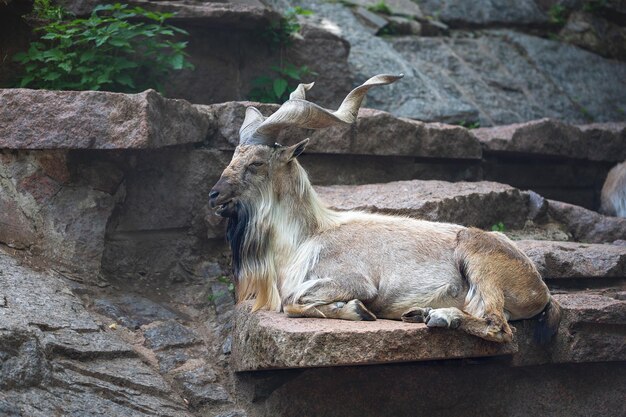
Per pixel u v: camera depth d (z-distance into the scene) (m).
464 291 9.23
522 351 9.73
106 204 11.52
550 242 12.27
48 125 11.09
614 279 11.77
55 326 9.62
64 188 11.38
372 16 19.12
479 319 8.76
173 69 13.98
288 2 18.47
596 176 16.92
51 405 8.59
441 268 9.27
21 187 11.27
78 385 9.01
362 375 9.93
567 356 9.96
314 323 8.83
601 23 22.06
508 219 13.34
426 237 9.51
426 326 8.62
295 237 9.60
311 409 9.73
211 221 12.12
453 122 16.80
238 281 9.89
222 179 9.48
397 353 8.49
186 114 11.88
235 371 9.96
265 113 12.62
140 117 10.98
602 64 20.69
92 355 9.52
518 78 19.16
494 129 15.45
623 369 10.87
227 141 12.45
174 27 13.57
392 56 17.97
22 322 9.30
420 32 19.55
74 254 11.23
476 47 19.72
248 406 9.88
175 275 11.98
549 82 19.38
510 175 15.74
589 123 18.59
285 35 14.98
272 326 8.72
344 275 9.24
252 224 9.55
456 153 14.35
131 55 13.41
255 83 14.66
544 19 21.34
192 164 12.23
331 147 13.03
